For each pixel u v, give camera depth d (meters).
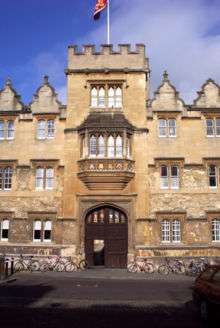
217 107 35.12
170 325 14.19
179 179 34.06
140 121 34.56
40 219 34.03
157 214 33.34
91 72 35.47
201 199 33.62
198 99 35.44
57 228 33.62
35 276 28.61
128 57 35.72
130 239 32.81
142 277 28.41
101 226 33.75
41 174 34.88
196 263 31.03
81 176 33.31
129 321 14.77
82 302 18.30
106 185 33.22
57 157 34.72
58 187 34.25
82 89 35.38
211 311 14.29
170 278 28.00
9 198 34.56
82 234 33.16
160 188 33.84
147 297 19.73
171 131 34.91
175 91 35.50
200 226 33.19
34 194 34.38
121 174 32.62
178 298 19.45
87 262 33.28
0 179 35.09
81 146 34.22
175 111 34.97
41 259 32.94
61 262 32.31
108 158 32.84
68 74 35.59
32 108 35.78
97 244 44.72
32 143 35.25
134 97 35.00
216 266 15.48
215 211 33.31
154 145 34.47
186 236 33.03
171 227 33.28
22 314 15.82
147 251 32.56
